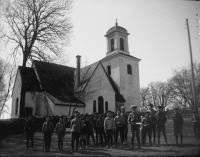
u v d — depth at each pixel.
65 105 27.58
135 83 40.97
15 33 23.02
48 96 27.86
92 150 10.32
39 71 30.02
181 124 10.75
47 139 10.61
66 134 17.66
